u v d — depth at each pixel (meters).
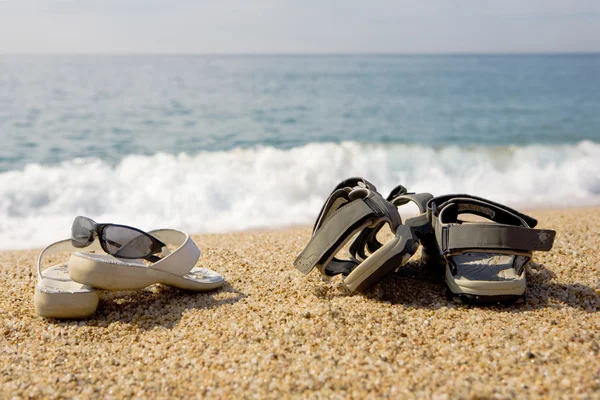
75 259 1.13
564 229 1.62
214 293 1.21
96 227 1.19
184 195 2.37
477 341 1.01
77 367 0.99
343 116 5.06
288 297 1.18
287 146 3.62
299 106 5.56
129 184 2.46
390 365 0.95
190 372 0.96
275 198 2.44
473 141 4.07
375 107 5.67
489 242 1.12
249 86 7.40
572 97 6.94
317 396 0.90
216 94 6.32
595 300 1.15
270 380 0.93
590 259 1.33
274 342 1.01
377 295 1.17
